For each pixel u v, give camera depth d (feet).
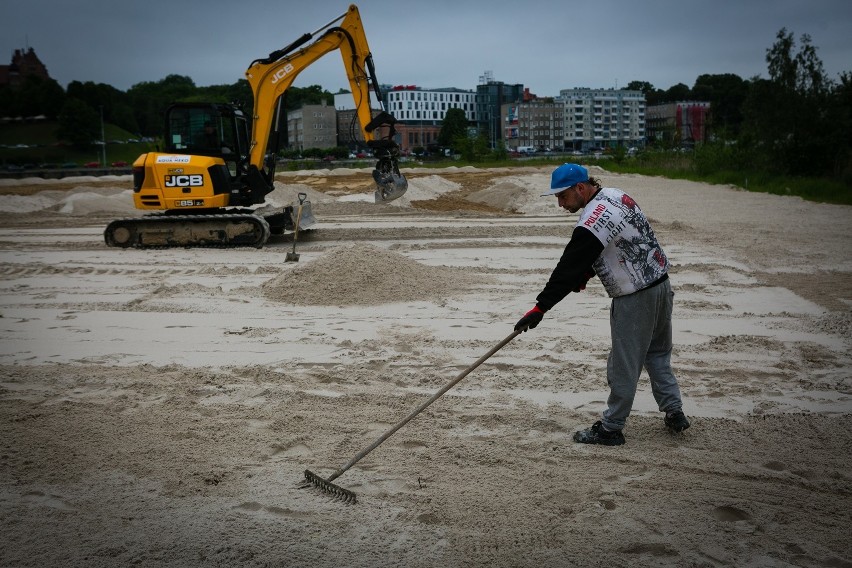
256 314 27.43
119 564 10.89
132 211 74.23
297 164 180.75
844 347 22.20
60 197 81.92
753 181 98.17
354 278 30.37
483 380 19.39
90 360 21.66
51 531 11.84
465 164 176.45
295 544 11.39
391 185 45.34
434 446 15.12
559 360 21.09
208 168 44.98
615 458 14.44
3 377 19.89
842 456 14.37
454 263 38.42
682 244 44.86
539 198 73.36
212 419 16.81
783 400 17.67
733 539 11.43
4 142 320.70
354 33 45.62
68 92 358.23
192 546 11.35
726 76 542.16
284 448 15.19
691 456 14.48
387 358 21.49
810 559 10.87
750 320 25.91
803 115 100.32
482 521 12.03
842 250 42.14
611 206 14.20
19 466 14.15
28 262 40.47
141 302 29.60
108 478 13.71
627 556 11.00
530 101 513.45
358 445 15.28
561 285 14.03
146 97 412.36
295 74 46.21
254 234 44.83
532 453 14.73
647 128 526.57
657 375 15.53
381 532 11.75
